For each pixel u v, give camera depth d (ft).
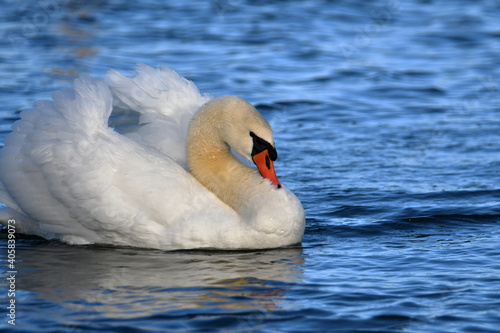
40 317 29.53
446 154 59.21
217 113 40.16
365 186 51.11
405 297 31.86
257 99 73.05
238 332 28.25
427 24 109.29
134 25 104.06
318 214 45.55
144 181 39.68
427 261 36.94
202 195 40.22
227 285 33.45
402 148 60.95
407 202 47.60
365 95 76.95
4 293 32.24
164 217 39.50
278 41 97.35
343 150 60.18
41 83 74.08
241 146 39.65
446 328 28.66
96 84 41.88
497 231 42.16
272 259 37.58
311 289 32.91
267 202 39.24
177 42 94.99
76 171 39.88
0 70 79.00
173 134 43.55
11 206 42.16
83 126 40.52
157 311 30.22
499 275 34.55
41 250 39.81
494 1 123.95
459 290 32.63
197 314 29.91
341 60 89.86
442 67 87.81
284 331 28.40
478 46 97.50
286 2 121.39
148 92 43.91
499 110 72.23
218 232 39.24
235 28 103.50
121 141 40.75
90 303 31.07
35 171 41.11
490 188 50.29
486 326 28.81
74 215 40.52
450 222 43.91
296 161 57.16
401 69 86.69
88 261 37.37
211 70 82.23
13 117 63.26
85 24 103.96
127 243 40.52
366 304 31.12
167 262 37.14
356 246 39.91
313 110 71.36
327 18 111.75
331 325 28.94
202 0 121.90
